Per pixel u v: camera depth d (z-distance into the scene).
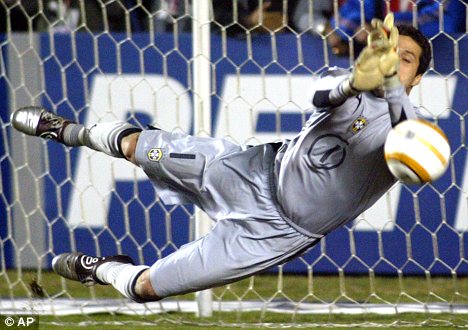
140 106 24.59
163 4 24.70
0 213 25.75
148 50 24.56
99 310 21.95
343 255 24.45
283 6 23.80
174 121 24.47
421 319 20.81
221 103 24.38
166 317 21.19
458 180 23.95
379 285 24.47
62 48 25.03
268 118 24.19
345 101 13.98
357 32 22.17
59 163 25.11
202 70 21.67
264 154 15.64
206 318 21.17
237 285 24.67
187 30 26.00
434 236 22.53
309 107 24.03
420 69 15.02
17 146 25.50
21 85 23.39
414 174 13.27
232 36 24.77
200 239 15.98
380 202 24.14
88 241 25.08
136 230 24.78
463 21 23.80
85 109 24.92
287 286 24.47
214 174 15.78
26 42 25.33
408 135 13.24
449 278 25.02
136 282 16.16
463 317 20.98
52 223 23.31
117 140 16.42
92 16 26.30
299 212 15.16
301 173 14.88
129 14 25.02
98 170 24.84
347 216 15.32
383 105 14.61
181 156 15.97
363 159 14.66
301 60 22.47
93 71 24.83
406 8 23.92
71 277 17.45
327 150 14.70
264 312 21.28
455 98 23.69
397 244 24.19
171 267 15.78
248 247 15.51
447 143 13.45
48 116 17.28
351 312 21.72
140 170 24.70
